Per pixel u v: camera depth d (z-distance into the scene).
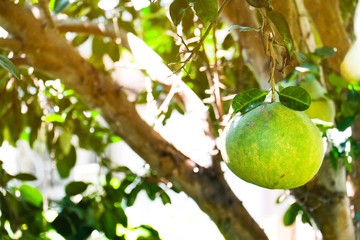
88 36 2.71
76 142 3.17
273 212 5.36
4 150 3.33
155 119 2.28
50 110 2.83
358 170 2.32
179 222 6.41
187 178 2.25
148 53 2.22
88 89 2.20
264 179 1.58
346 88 2.17
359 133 2.23
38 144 3.07
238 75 2.45
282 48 1.62
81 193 2.55
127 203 2.54
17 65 2.18
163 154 2.25
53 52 2.14
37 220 2.51
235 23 2.19
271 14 1.56
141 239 2.66
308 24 2.09
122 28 2.50
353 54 2.31
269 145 1.57
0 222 2.43
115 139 2.79
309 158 1.58
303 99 1.58
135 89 2.55
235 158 1.59
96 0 2.68
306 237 4.49
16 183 2.64
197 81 2.49
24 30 2.10
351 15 2.54
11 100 2.62
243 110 1.61
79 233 2.51
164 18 2.66
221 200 2.25
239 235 2.25
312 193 2.16
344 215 2.19
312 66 1.98
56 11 2.48
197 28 2.25
